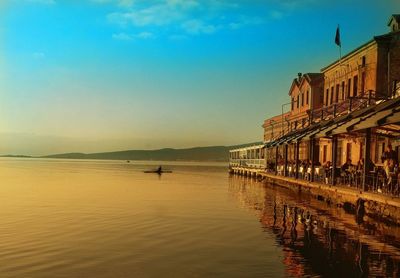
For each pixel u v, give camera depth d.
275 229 21.52
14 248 17.28
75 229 21.59
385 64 37.72
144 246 17.70
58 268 14.47
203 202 34.91
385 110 25.00
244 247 17.47
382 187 23.48
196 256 16.03
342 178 30.23
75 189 49.66
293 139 40.09
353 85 43.19
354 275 13.68
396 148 31.05
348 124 26.95
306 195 37.03
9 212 28.17
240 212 28.22
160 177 84.12
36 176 82.75
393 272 14.00
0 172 101.31
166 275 13.74
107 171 115.81
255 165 73.69
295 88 63.84
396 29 39.25
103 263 15.09
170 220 24.62
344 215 25.61
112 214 27.22
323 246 17.52
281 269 14.35
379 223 21.75
